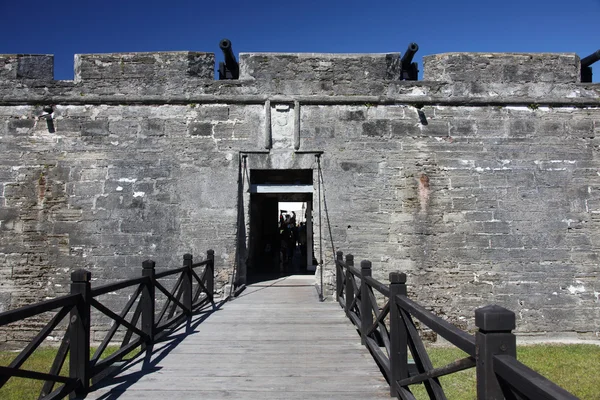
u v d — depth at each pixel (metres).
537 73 9.10
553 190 8.84
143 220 8.75
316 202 8.87
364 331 5.55
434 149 8.92
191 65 9.05
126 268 8.66
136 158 8.87
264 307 7.62
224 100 8.98
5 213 8.74
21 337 8.55
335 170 8.89
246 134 8.98
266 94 9.03
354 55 9.13
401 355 4.01
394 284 4.06
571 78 9.10
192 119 8.97
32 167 8.83
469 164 8.88
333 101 8.98
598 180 8.88
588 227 8.77
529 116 9.01
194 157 8.90
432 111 9.02
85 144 8.88
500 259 8.67
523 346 8.27
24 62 8.99
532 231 8.73
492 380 2.28
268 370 4.72
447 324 2.93
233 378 4.50
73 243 8.69
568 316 8.57
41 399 3.54
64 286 8.59
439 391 3.08
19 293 8.62
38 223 8.73
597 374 6.73
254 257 12.17
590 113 9.03
